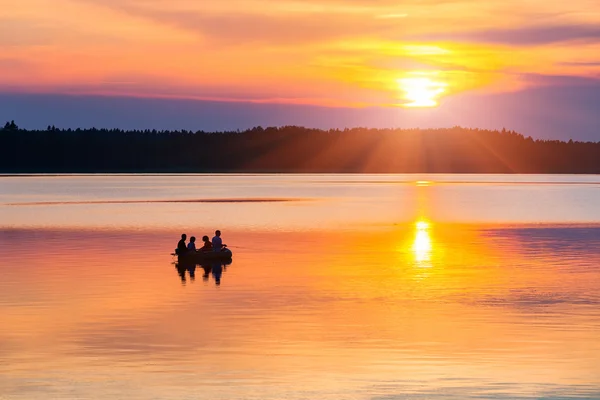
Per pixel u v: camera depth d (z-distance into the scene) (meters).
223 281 68.38
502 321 52.00
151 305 57.28
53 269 75.31
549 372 41.00
